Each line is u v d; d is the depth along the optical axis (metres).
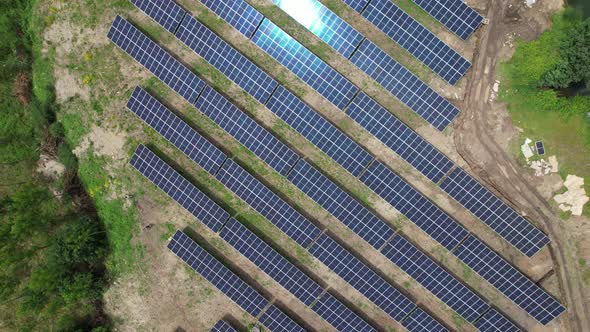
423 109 29.34
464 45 29.84
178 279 32.69
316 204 31.16
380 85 29.95
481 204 29.12
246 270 32.06
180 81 30.69
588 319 29.55
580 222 29.30
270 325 31.47
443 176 29.34
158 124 31.12
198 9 31.27
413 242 30.69
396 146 29.55
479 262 29.59
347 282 30.73
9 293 32.38
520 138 29.58
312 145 30.89
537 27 29.22
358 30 30.33
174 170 31.09
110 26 31.97
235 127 30.53
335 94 29.69
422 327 30.45
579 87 29.16
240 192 30.89
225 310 32.47
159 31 31.50
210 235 32.19
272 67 30.89
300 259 31.59
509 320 29.64
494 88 29.70
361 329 30.81
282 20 30.77
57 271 31.94
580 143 29.09
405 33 29.16
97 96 32.44
